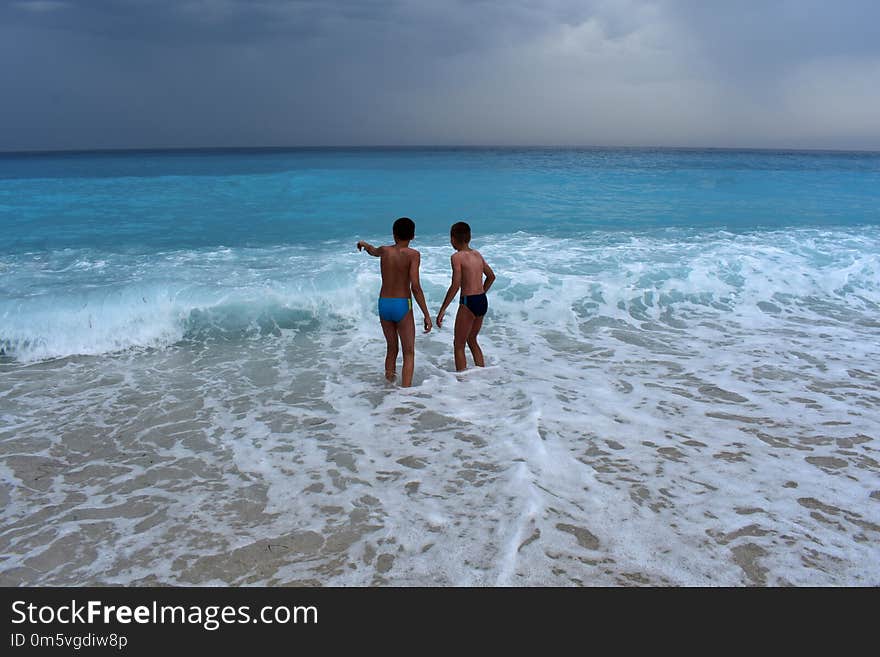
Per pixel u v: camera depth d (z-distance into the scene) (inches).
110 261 377.4
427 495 142.0
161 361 245.3
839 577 112.3
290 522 132.4
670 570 114.3
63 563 119.5
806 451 162.9
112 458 164.4
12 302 273.6
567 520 130.0
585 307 313.3
